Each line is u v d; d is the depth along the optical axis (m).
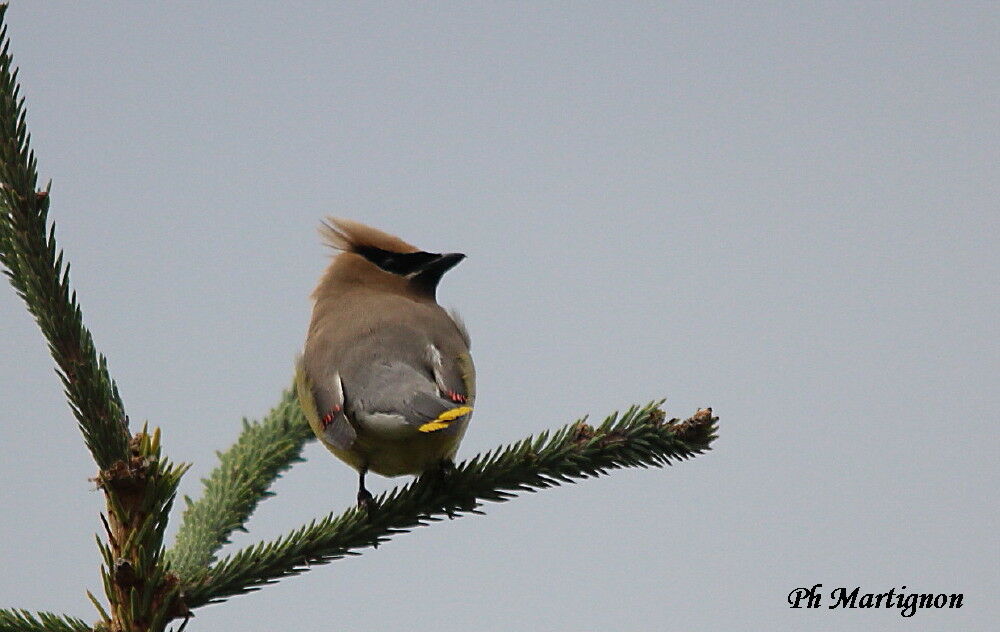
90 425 8.55
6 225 8.67
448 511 9.99
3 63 8.80
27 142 8.79
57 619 8.27
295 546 9.34
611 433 9.93
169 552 10.40
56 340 8.62
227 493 11.25
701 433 9.78
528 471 10.02
